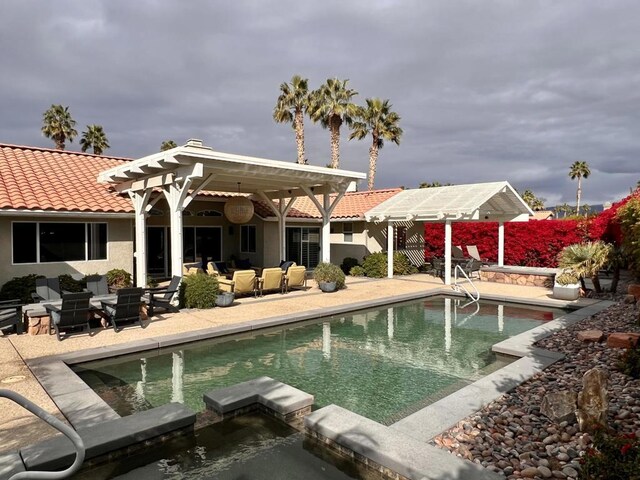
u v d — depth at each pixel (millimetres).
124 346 8508
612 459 3305
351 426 4871
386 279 20312
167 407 5375
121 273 14664
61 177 15852
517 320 12500
